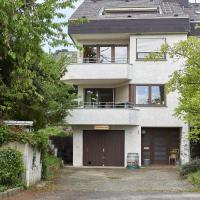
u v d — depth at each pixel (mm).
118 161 33719
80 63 33438
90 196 15945
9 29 12164
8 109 18703
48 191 17250
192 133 24594
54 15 13125
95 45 35156
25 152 17594
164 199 15242
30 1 12828
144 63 33500
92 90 35312
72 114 32969
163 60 33344
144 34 33562
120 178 24000
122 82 34250
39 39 12789
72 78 33281
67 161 35688
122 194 16672
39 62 16281
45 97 21656
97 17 34312
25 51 13008
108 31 33469
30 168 18406
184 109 22516
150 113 33375
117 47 35094
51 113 26625
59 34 13492
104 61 34906
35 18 12742
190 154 33219
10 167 16078
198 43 20938
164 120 33281
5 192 14672
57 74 21266
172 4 38812
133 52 33625
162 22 33156
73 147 34000
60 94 27250
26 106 20219
